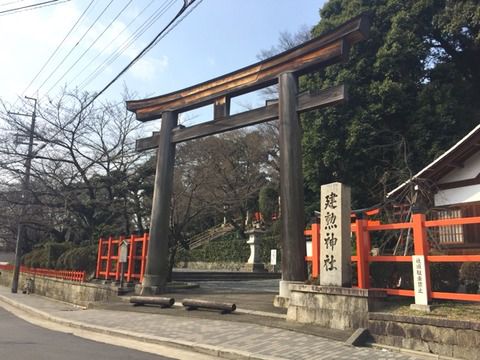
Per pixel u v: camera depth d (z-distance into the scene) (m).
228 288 20.38
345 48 12.36
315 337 9.25
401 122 22.17
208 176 26.34
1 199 28.77
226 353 8.34
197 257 43.25
